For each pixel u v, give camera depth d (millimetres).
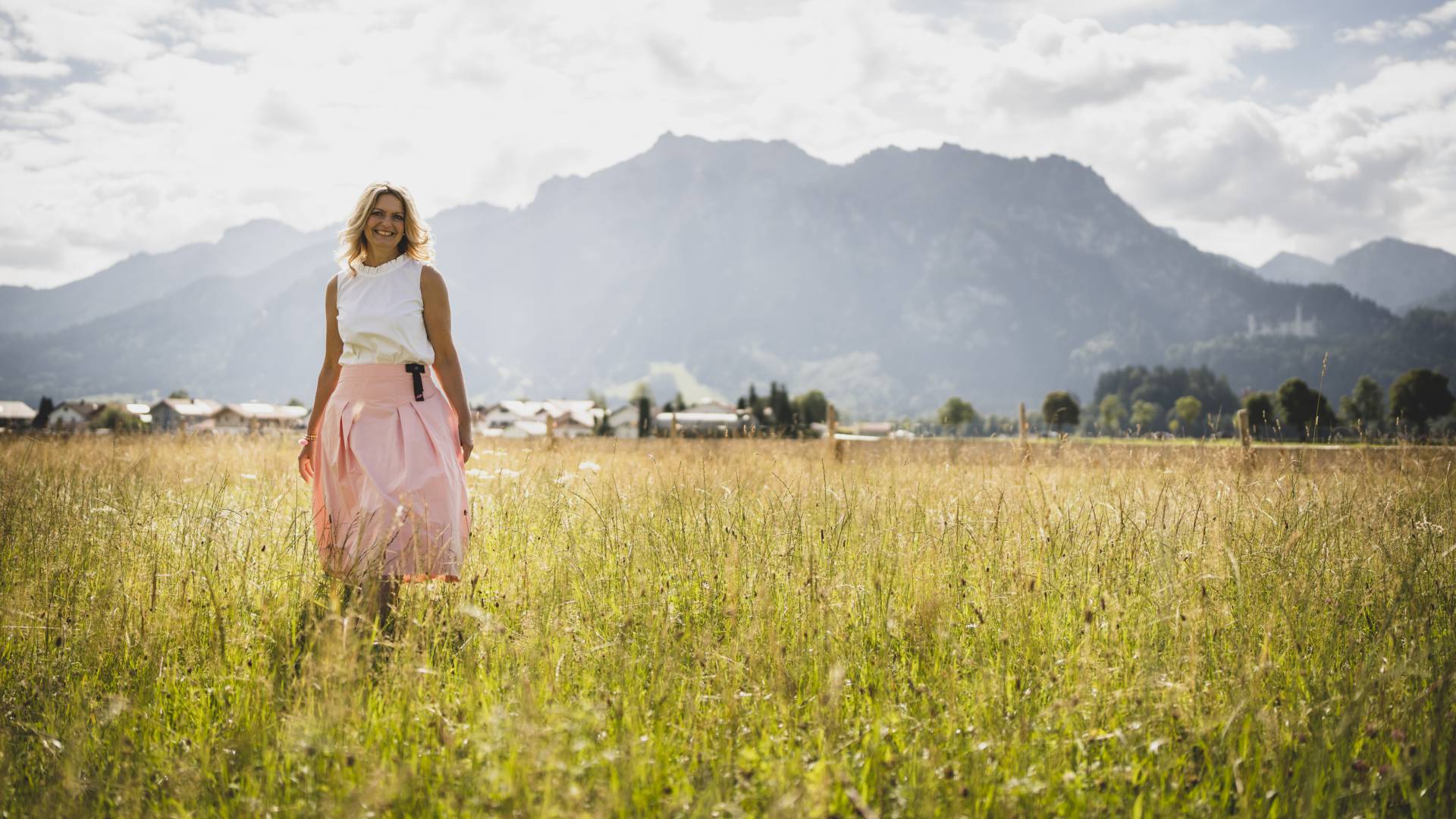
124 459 8859
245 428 13633
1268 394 65938
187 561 4211
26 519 4969
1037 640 3369
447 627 3385
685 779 2369
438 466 4027
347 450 4098
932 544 4469
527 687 2602
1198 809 2291
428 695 2883
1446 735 2549
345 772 2367
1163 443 9141
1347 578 3953
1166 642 3291
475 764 2410
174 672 3168
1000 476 7473
